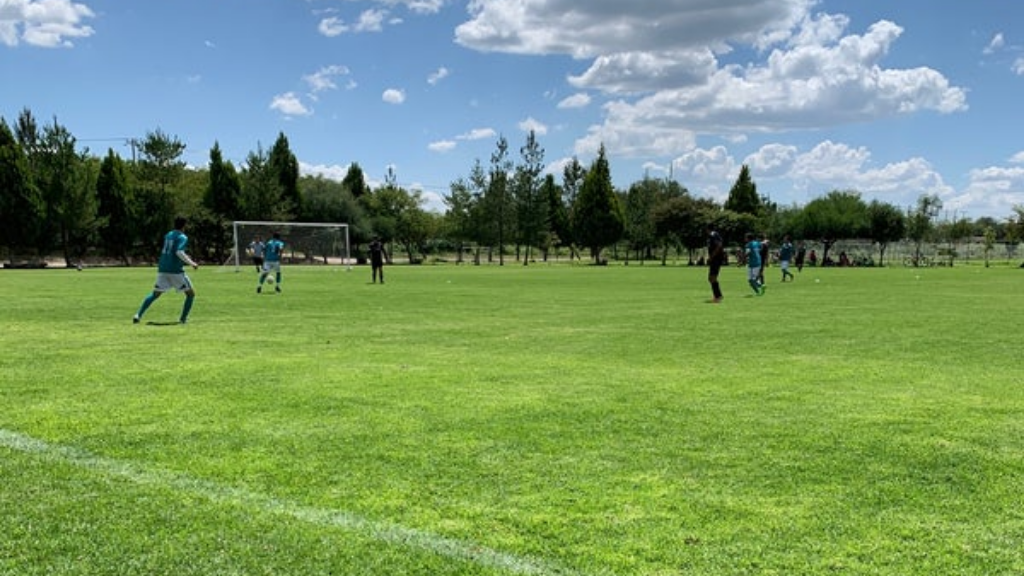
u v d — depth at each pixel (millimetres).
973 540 3881
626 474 4922
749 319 15438
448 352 10430
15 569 3484
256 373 8555
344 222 71750
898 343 11547
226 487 4621
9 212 49781
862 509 4305
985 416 6555
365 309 17703
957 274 42969
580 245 72688
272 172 66375
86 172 52875
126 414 6484
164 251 13867
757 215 77875
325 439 5715
